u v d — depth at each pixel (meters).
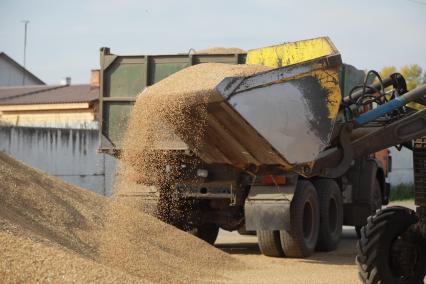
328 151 9.39
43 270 5.81
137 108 10.32
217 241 15.01
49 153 22.23
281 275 9.41
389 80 9.48
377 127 9.18
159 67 12.78
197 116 9.85
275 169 11.19
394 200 31.78
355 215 14.59
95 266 6.13
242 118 9.35
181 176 11.89
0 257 5.81
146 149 10.92
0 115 32.12
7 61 56.53
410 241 7.00
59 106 30.59
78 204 9.41
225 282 8.47
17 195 8.39
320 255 12.39
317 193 12.62
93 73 33.28
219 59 12.45
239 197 11.78
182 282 8.08
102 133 12.94
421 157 7.25
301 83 9.50
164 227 10.12
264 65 11.66
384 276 6.88
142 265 8.20
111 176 23.75
